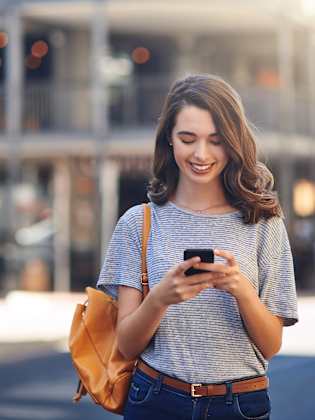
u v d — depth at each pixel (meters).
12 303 24.28
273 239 4.04
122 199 27.38
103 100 25.08
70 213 26.66
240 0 24.64
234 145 3.95
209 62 28.27
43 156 25.80
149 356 3.96
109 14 25.52
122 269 4.09
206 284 3.65
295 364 14.76
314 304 23.48
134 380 4.01
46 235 26.86
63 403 11.58
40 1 25.06
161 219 4.08
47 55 27.56
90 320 4.18
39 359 16.06
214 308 3.86
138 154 25.17
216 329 3.86
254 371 3.92
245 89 25.84
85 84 26.89
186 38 27.98
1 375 14.17
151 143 25.06
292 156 25.94
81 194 26.45
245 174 4.02
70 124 26.41
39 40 27.50
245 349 3.89
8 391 12.56
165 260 3.99
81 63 27.50
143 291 4.06
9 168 26.03
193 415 3.86
